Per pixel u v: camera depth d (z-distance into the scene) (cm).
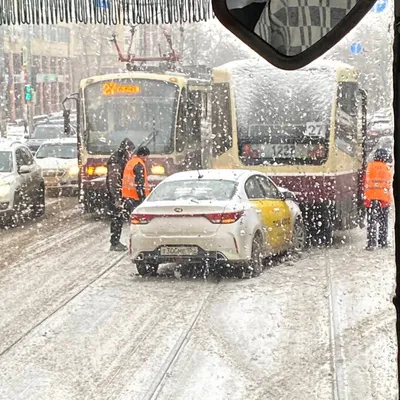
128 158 1278
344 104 1435
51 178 2094
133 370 652
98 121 1723
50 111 4025
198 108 1786
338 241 1377
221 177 1100
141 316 839
